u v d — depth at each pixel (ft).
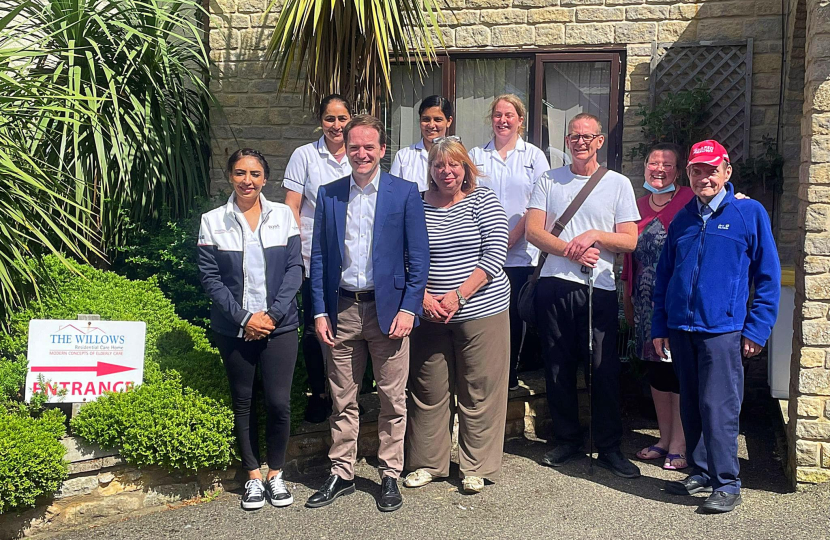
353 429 13.56
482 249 13.51
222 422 13.28
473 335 13.58
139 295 16.87
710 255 12.89
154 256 18.95
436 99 15.75
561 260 14.60
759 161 18.70
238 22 21.45
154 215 19.65
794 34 17.63
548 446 16.10
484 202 13.53
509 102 15.84
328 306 13.16
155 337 15.51
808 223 13.41
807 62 13.80
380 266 12.85
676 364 13.43
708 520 12.68
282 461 13.50
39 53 15.71
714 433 12.87
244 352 12.90
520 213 15.89
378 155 12.93
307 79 18.83
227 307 12.67
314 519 12.84
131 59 18.66
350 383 13.43
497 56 20.54
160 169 19.77
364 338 13.23
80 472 12.64
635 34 19.67
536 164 15.98
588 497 13.62
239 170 12.73
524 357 17.89
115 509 12.99
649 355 14.74
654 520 12.72
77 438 12.92
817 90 13.20
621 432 14.76
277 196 21.68
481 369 13.74
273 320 12.74
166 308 16.74
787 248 18.85
